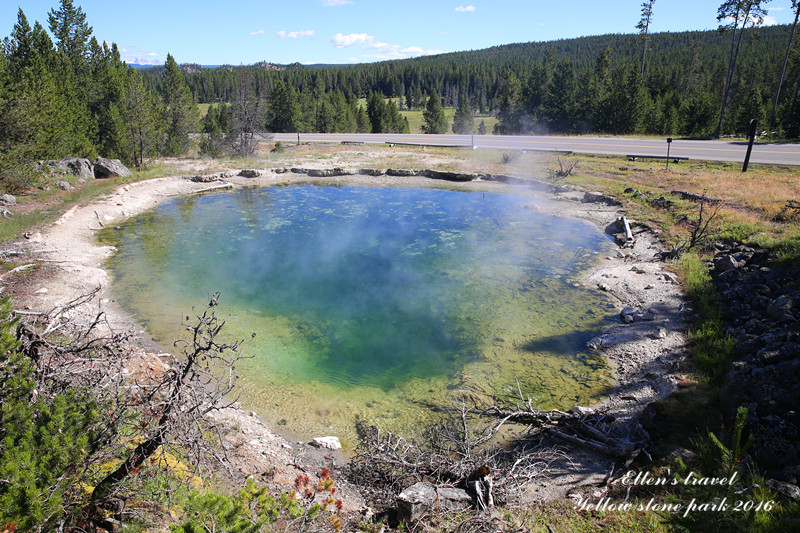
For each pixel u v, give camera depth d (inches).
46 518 131.3
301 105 2493.8
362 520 218.1
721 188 828.0
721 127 1827.0
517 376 366.9
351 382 358.9
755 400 259.1
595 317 462.9
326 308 483.2
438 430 296.0
